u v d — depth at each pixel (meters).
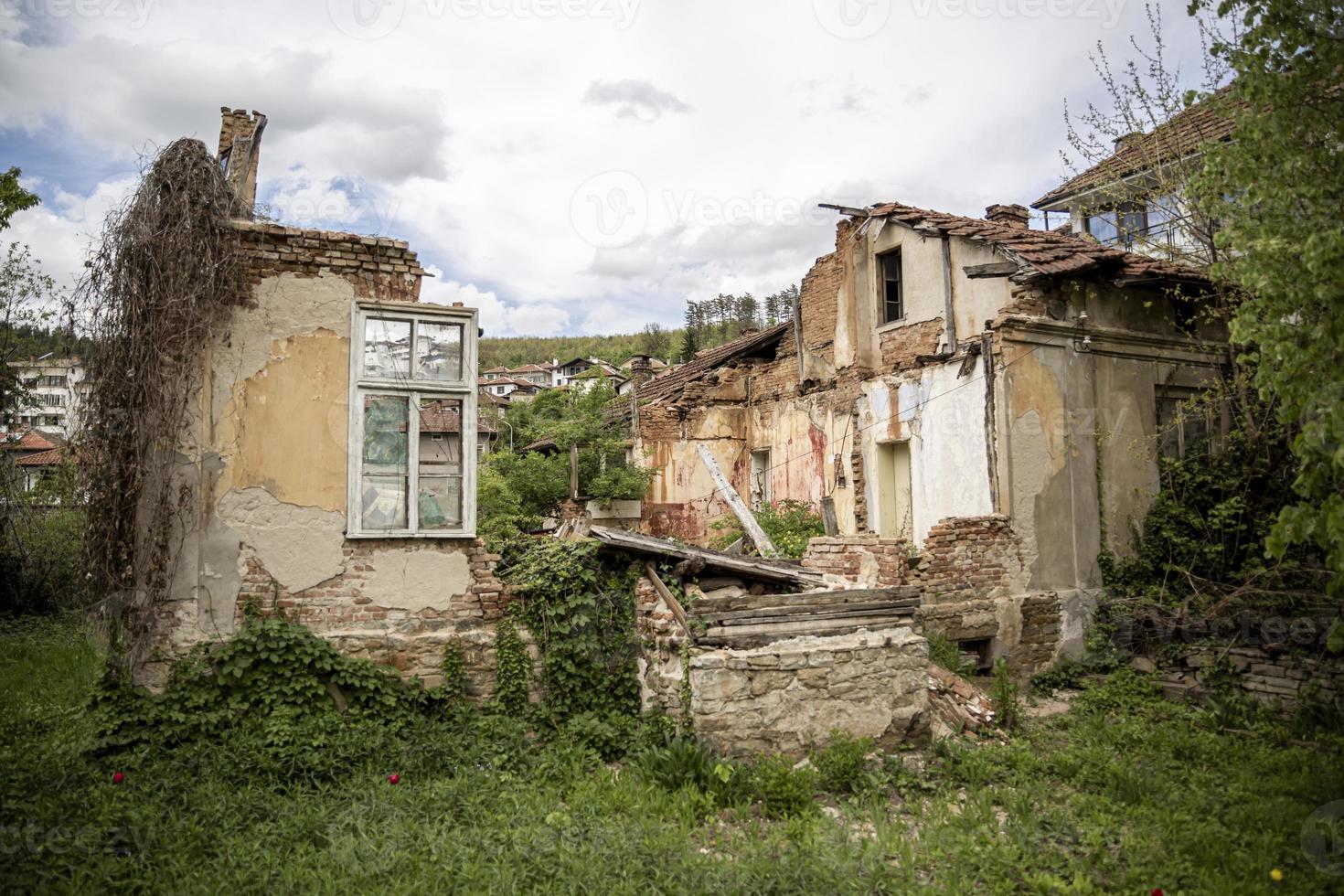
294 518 7.78
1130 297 12.55
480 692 8.19
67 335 7.40
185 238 7.41
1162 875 5.32
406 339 8.38
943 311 12.94
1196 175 7.81
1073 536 11.84
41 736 7.57
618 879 5.14
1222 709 8.95
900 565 10.58
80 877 4.80
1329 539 5.59
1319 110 6.39
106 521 7.23
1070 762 7.54
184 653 7.32
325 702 7.52
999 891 5.16
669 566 8.69
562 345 114.12
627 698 8.52
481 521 17.02
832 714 7.83
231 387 7.66
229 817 5.85
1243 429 11.77
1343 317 5.67
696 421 19.62
